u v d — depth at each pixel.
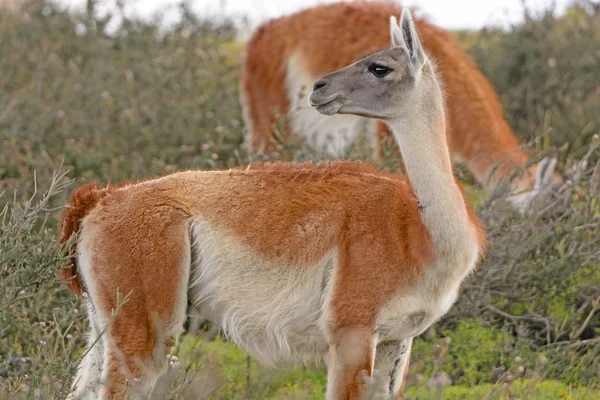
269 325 21.86
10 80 45.16
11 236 22.30
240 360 26.48
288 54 38.28
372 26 36.25
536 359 26.31
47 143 37.25
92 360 21.97
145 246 21.33
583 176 31.73
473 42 56.75
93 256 21.52
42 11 54.25
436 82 21.45
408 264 21.08
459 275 21.44
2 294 21.81
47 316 26.00
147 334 21.36
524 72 48.88
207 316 22.59
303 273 21.53
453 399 24.28
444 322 28.14
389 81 21.44
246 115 40.53
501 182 31.00
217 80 47.62
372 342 21.06
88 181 33.94
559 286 29.12
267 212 21.73
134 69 46.75
